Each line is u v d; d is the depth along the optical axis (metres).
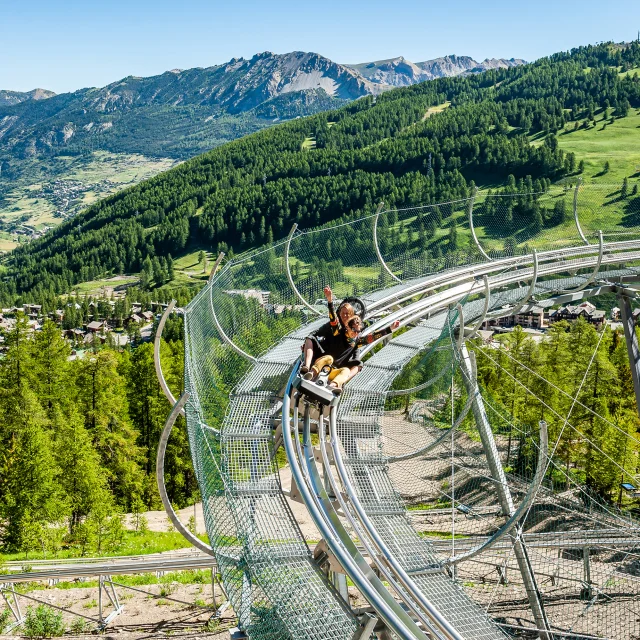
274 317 15.13
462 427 13.76
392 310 19.41
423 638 7.37
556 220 26.33
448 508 14.10
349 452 10.99
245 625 8.13
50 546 34.59
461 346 15.63
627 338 26.09
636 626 15.99
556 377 52.41
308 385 9.57
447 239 22.66
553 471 19.84
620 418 46.06
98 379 53.19
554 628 15.77
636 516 22.06
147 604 17.67
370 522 9.05
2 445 47.69
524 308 23.92
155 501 49.78
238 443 10.45
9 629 16.42
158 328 11.37
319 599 8.15
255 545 8.50
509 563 18.38
